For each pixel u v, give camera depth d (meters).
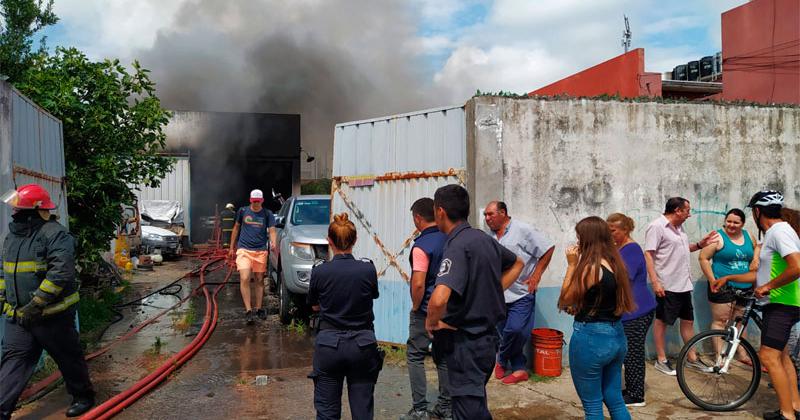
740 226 6.01
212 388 5.62
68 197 8.51
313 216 9.55
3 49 10.63
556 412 4.99
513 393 5.45
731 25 11.83
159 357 6.66
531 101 6.33
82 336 7.38
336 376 3.85
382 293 7.07
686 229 6.79
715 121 6.89
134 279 13.16
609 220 5.09
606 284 3.72
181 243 19.58
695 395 5.22
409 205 6.89
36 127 6.11
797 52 10.43
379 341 7.07
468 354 3.36
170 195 21.73
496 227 5.68
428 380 5.81
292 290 8.19
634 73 12.42
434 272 4.55
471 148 6.27
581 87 14.26
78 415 4.86
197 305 9.99
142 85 9.52
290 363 6.48
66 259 4.53
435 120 6.70
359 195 7.34
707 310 6.82
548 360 5.87
